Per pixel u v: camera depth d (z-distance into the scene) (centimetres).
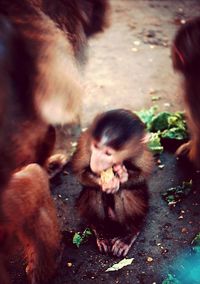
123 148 70
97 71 113
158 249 79
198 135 83
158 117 96
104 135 69
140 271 76
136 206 78
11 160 55
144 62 116
